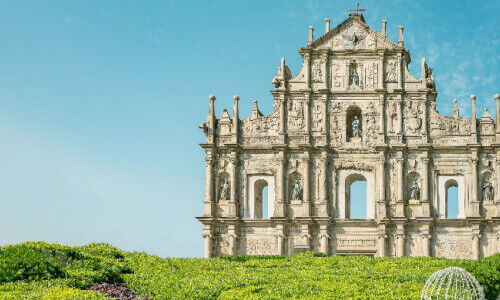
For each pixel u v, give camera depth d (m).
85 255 52.19
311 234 81.44
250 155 84.31
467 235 79.38
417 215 81.00
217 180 84.19
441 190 81.62
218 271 57.56
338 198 82.50
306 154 82.88
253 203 83.44
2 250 48.94
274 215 82.25
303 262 63.50
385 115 83.62
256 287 50.84
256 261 64.94
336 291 49.12
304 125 84.12
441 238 79.81
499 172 80.06
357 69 85.00
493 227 78.75
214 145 83.94
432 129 82.88
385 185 81.81
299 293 48.97
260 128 85.00
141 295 48.91
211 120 84.94
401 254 79.50
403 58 84.88
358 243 80.88
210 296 49.22
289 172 83.44
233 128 84.62
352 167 82.88
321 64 85.38
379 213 80.75
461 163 81.62
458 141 82.06
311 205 82.25
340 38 85.69
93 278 48.75
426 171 81.38
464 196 80.94
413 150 82.38
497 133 81.00
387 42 84.81
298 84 85.12
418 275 53.31
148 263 55.94
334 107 84.38
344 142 83.56
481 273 52.06
